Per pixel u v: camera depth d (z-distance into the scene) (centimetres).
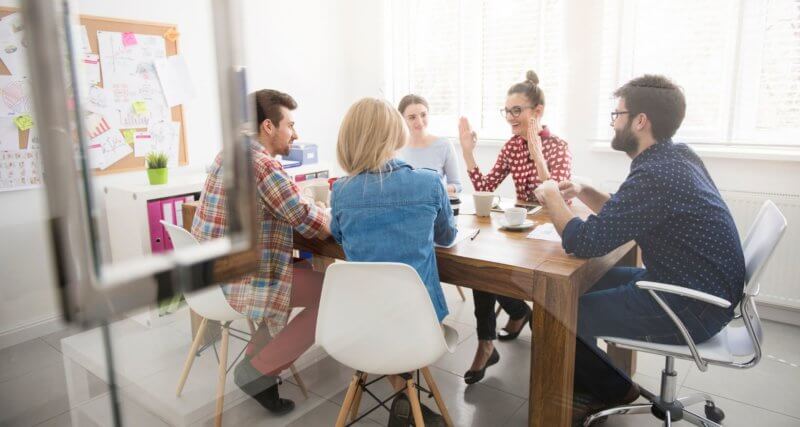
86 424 160
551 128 155
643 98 128
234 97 48
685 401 156
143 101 244
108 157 233
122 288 42
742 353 134
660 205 127
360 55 265
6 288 183
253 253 51
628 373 154
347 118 150
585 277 138
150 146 246
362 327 139
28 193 192
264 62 298
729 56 138
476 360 195
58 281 42
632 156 134
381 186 146
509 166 184
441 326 149
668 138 130
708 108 145
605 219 132
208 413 174
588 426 147
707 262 129
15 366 174
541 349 140
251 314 170
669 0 136
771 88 143
